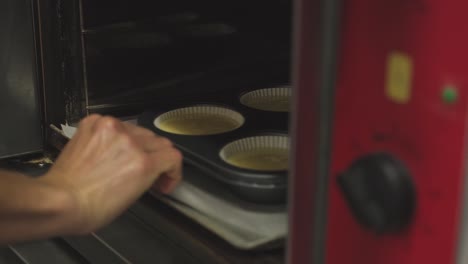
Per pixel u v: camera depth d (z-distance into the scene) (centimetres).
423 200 38
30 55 78
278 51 93
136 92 84
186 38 86
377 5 37
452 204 36
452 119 35
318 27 39
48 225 52
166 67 85
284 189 64
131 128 63
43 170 80
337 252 43
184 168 73
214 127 78
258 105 85
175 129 78
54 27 78
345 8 39
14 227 51
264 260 58
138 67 83
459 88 35
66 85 80
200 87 88
